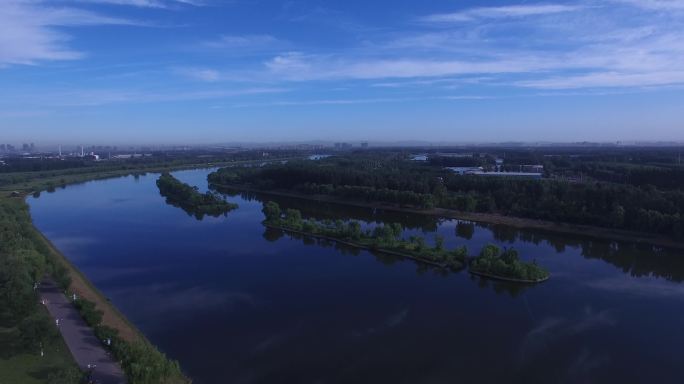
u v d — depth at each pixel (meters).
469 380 77.75
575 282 126.38
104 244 159.12
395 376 78.62
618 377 79.38
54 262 119.44
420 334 93.88
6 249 113.75
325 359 83.69
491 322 99.94
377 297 113.62
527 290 119.75
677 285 124.38
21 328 76.62
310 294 114.88
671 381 78.12
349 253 152.38
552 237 176.12
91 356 77.56
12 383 68.44
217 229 184.62
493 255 134.62
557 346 89.50
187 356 83.81
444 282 125.12
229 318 100.06
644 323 99.75
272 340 90.44
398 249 150.38
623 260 147.62
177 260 141.62
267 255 148.50
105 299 107.62
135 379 68.19
